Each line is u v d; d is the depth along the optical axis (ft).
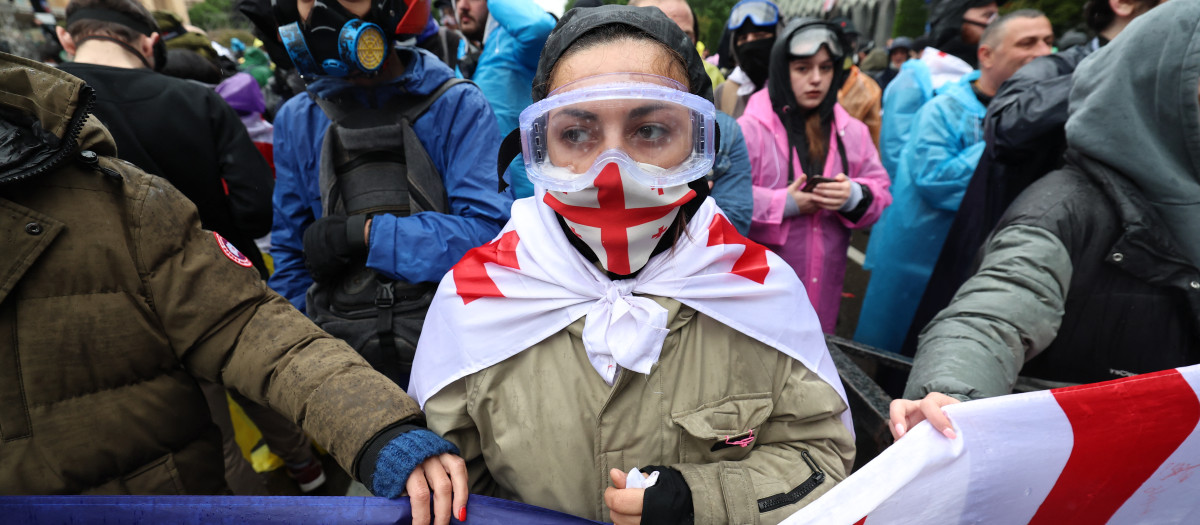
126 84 6.05
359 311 5.09
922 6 35.27
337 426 2.93
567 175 2.89
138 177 3.05
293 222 5.74
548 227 3.13
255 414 6.86
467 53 13.14
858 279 16.44
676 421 2.98
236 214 6.94
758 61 10.39
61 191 2.79
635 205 2.88
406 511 2.73
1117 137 4.28
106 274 2.89
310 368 3.10
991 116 7.14
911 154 9.43
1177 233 4.34
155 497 2.75
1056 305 4.32
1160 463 2.96
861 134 8.71
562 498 3.04
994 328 4.14
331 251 4.89
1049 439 2.87
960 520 2.93
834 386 3.29
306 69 4.94
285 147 5.52
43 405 2.83
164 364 3.22
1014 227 4.58
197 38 11.61
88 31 6.31
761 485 2.91
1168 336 4.62
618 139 2.81
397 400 3.03
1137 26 4.17
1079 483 2.96
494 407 3.11
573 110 2.77
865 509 2.67
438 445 2.82
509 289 3.14
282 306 3.39
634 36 2.82
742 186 7.13
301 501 2.75
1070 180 4.62
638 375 3.00
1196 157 4.18
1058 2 20.48
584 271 3.05
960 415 2.83
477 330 3.16
